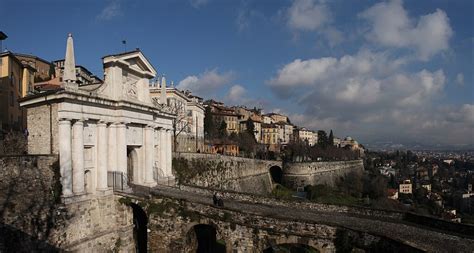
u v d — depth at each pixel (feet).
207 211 91.61
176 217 96.32
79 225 96.58
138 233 117.91
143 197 102.37
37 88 220.64
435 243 71.77
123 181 111.45
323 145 583.99
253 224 84.89
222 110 503.20
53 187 92.38
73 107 96.48
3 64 176.96
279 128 621.31
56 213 90.27
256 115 613.93
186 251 96.37
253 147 408.87
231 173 237.66
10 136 137.39
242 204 108.58
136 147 127.03
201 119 351.46
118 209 107.86
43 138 99.55
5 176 81.00
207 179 201.87
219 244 112.47
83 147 100.53
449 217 326.24
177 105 279.90
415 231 81.10
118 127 113.19
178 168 174.70
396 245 67.62
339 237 77.20
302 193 316.19
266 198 113.19
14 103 185.88
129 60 118.42
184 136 277.03
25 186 85.30
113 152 111.55
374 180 394.52
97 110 105.29
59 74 288.71
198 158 196.13
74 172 97.19
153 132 132.98
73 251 93.71
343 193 348.18
